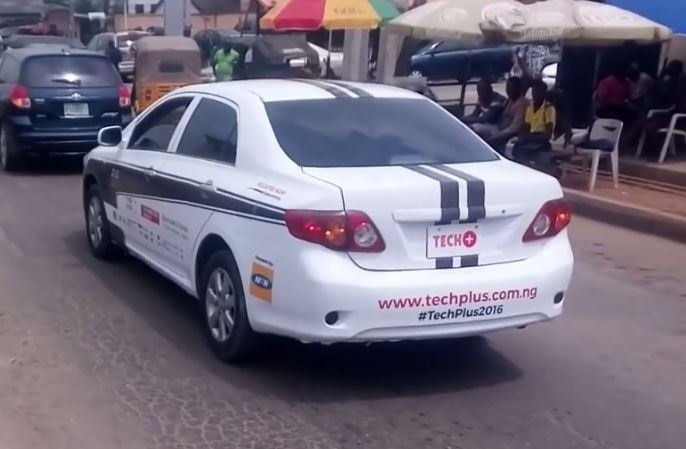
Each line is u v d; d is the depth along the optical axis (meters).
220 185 6.80
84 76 14.76
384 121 7.06
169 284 8.76
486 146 7.14
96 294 8.43
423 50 28.62
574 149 14.52
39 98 14.42
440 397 6.40
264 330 6.31
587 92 17.19
